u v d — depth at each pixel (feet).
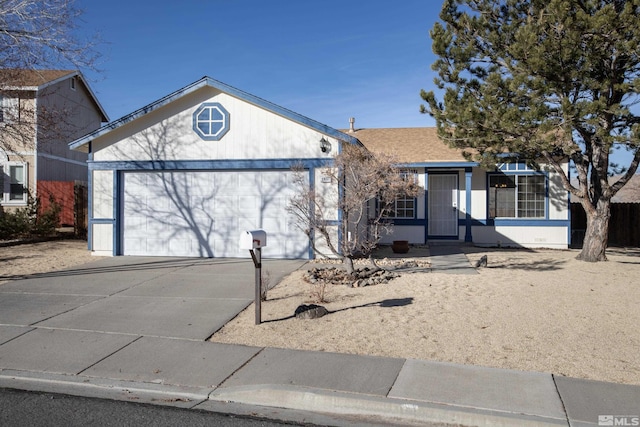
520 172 61.41
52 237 61.67
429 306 28.45
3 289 33.37
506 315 26.68
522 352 21.25
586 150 47.78
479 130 41.96
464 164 60.23
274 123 45.83
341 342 22.59
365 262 44.47
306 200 37.73
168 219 47.70
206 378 19.01
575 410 16.01
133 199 48.16
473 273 39.04
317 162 45.09
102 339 23.38
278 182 46.03
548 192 60.95
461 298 30.37
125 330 24.64
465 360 20.39
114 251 47.73
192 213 47.37
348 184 38.65
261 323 25.48
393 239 63.36
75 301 30.19
